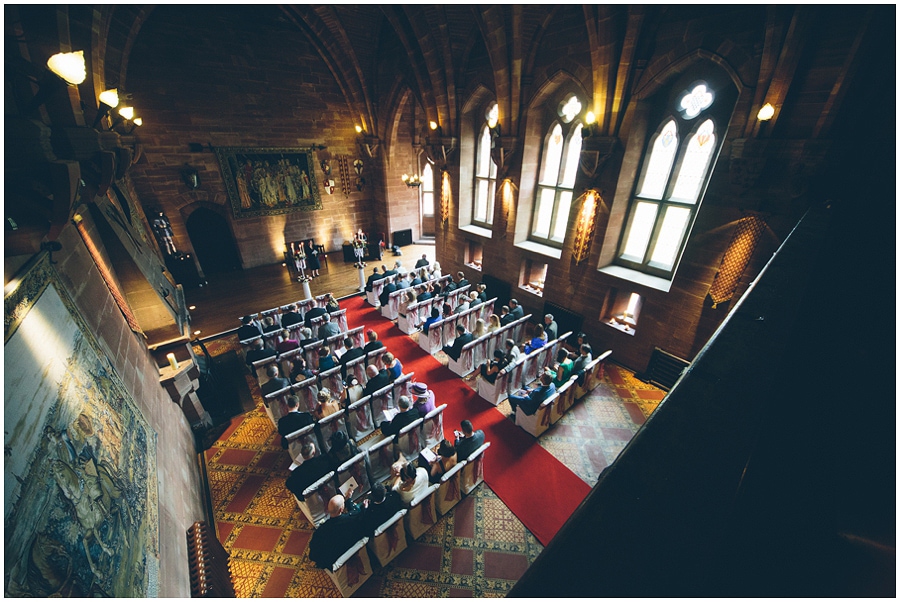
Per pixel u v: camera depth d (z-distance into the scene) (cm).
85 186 521
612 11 757
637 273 1006
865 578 43
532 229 1281
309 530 629
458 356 962
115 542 326
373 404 792
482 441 657
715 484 88
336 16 1379
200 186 1536
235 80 1498
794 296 174
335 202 1945
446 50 1161
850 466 71
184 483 601
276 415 827
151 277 895
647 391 938
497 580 558
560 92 1037
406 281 1338
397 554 586
